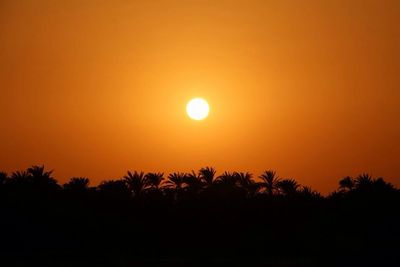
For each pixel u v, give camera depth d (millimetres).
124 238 145750
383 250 115750
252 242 140000
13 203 145750
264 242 139625
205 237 147500
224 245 143625
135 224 149000
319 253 125812
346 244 126938
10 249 134250
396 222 133875
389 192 149000
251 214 151375
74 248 138500
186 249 143750
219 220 150125
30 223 141750
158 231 148875
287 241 138375
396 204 146500
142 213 152875
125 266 112938
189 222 150375
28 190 149375
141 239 146625
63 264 113625
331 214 146250
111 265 113500
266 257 128875
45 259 122062
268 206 153625
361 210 145750
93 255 131375
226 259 126438
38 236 138750
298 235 140375
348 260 113000
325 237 137250
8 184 151750
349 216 144875
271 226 149625
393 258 110562
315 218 146000
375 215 143500
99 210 151750
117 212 152125
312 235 139625
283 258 126188
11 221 140250
